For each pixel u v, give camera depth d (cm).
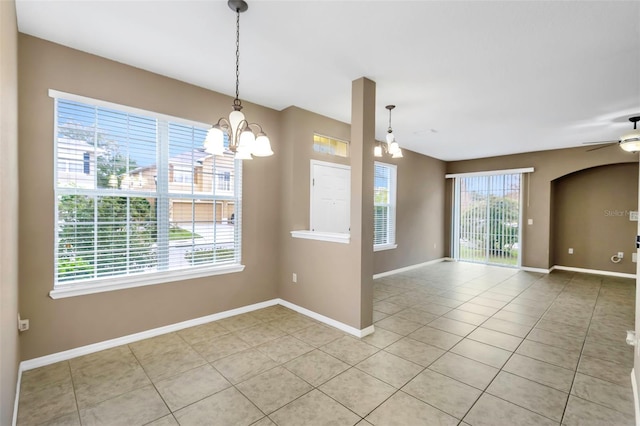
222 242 360
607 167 622
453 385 229
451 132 509
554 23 219
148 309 305
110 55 273
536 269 646
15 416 188
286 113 403
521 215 666
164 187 316
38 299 247
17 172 224
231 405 205
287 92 353
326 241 346
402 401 210
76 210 266
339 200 458
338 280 333
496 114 415
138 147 299
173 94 317
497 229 704
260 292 394
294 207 396
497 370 250
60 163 258
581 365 259
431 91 343
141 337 300
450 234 776
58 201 258
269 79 319
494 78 310
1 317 138
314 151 421
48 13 215
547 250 634
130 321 294
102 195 279
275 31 235
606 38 236
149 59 280
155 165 310
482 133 514
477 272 634
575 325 349
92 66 270
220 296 357
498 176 705
